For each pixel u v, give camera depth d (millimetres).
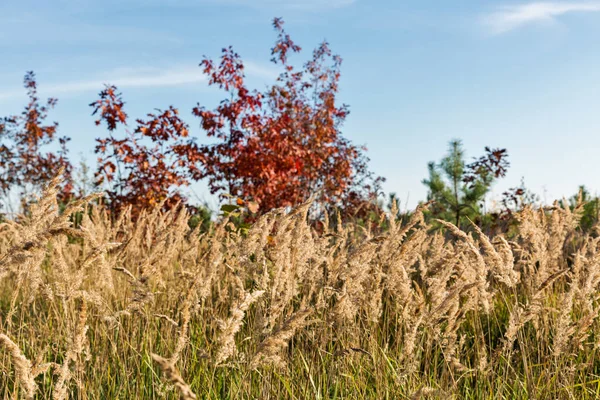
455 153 11430
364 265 3420
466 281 3555
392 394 3307
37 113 15891
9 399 3059
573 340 3432
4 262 2203
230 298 4391
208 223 10453
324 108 14203
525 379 3518
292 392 3197
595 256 3619
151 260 3893
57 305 3996
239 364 3098
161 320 3885
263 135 11273
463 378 3744
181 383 1642
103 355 3438
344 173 13984
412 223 3520
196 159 10820
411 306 3342
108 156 10578
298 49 14211
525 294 4715
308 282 3990
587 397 3373
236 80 11320
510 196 10992
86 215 4383
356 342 3619
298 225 3344
